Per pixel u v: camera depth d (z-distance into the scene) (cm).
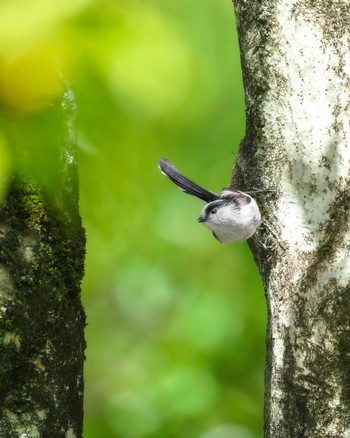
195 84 365
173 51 363
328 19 876
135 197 605
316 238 851
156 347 1645
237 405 1498
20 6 354
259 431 1485
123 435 1522
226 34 1128
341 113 861
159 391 1530
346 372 762
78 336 721
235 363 1531
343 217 784
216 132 1288
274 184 891
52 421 689
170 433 1487
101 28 362
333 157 854
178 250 1655
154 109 368
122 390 1694
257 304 1566
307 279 795
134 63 360
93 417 1608
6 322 662
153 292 1708
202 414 1494
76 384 717
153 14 368
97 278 1658
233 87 1195
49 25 355
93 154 504
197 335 1580
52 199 684
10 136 394
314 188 862
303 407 792
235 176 964
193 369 1538
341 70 869
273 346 840
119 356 1800
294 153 879
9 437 669
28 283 675
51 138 429
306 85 877
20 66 356
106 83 383
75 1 359
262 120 902
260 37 898
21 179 673
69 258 704
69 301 707
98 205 627
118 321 1819
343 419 764
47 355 686
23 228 677
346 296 753
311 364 778
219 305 1600
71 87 409
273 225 887
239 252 1634
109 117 433
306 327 782
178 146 1246
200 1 620
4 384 667
